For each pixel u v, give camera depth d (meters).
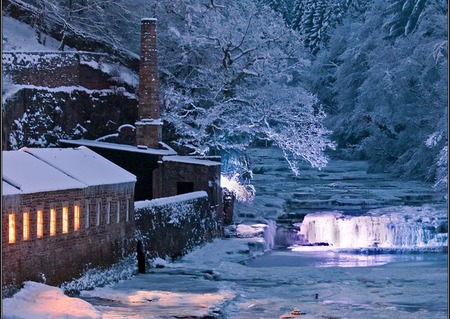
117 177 29.47
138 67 49.62
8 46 43.44
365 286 31.30
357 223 45.56
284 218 49.44
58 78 43.75
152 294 27.17
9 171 23.55
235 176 49.72
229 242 41.47
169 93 48.31
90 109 45.25
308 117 51.28
